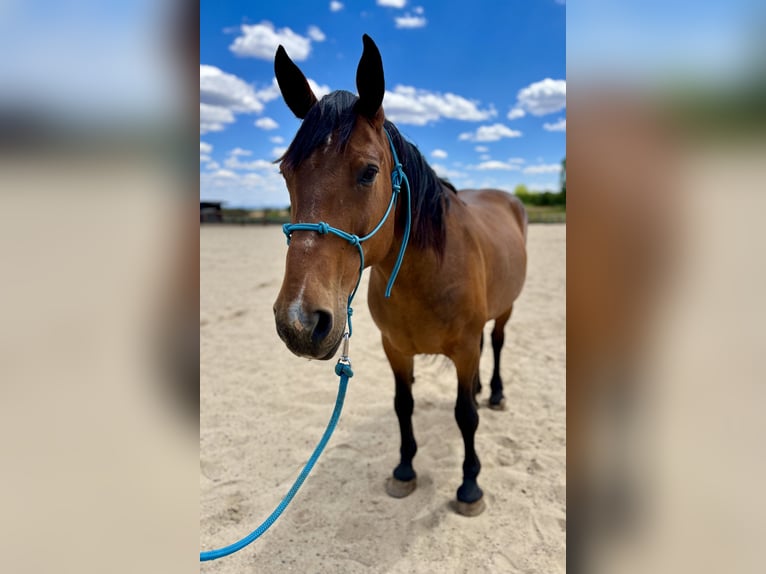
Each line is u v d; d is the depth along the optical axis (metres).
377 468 2.80
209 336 5.27
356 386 3.94
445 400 3.63
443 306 2.09
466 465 2.45
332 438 3.14
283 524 2.35
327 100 1.53
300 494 2.58
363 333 5.41
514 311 6.02
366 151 1.49
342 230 1.45
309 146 1.45
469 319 2.21
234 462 2.90
